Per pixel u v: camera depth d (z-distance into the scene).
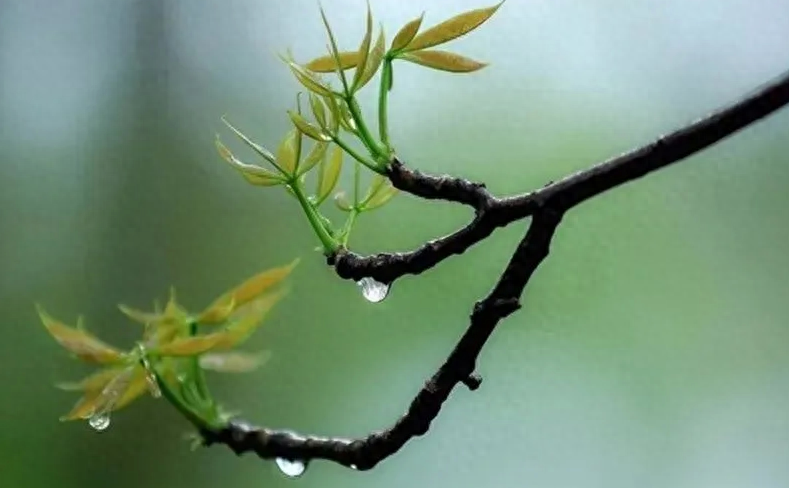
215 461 1.03
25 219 1.12
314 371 1.03
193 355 0.68
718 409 0.96
